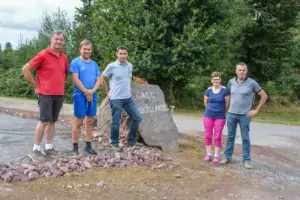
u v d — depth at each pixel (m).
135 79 8.51
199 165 5.86
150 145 6.69
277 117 20.69
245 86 5.98
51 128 5.58
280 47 26.48
